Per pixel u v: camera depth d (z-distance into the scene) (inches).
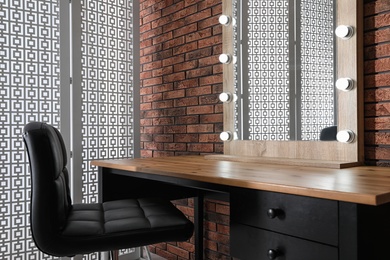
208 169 56.1
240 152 76.9
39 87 88.7
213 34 86.6
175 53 98.7
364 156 57.9
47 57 90.0
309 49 63.9
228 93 79.9
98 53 99.4
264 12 72.6
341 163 54.2
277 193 39.7
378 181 40.1
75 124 94.0
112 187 78.0
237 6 78.4
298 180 41.7
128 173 68.9
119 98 104.3
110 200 77.6
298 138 65.7
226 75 80.7
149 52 109.1
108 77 101.6
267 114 71.5
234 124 78.7
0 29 82.9
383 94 55.6
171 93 100.3
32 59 87.6
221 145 84.4
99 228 53.0
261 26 73.0
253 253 42.6
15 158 84.8
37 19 88.4
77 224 54.2
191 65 93.1
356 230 32.5
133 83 107.2
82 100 95.7
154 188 83.1
